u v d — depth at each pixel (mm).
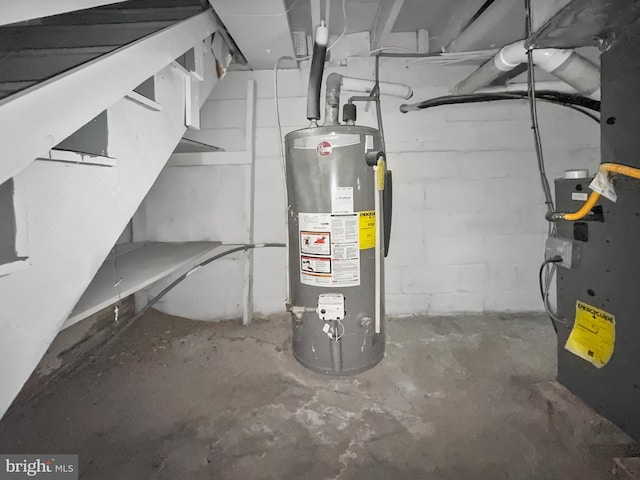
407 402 1270
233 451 1050
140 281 1084
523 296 2094
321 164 1242
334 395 1319
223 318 2068
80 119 643
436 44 2002
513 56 1338
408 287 2074
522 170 2006
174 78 1126
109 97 723
